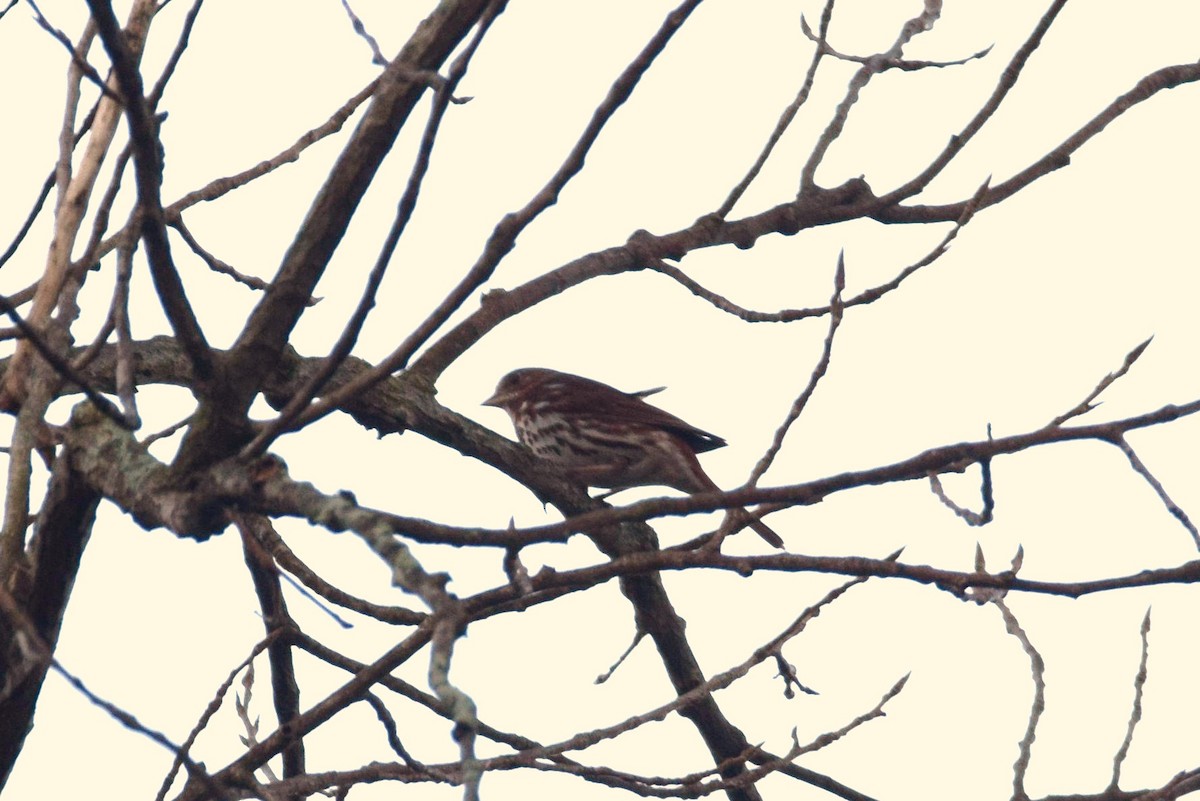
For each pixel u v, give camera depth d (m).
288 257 6.64
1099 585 7.21
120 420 6.04
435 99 5.73
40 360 7.11
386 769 8.86
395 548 5.18
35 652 6.93
